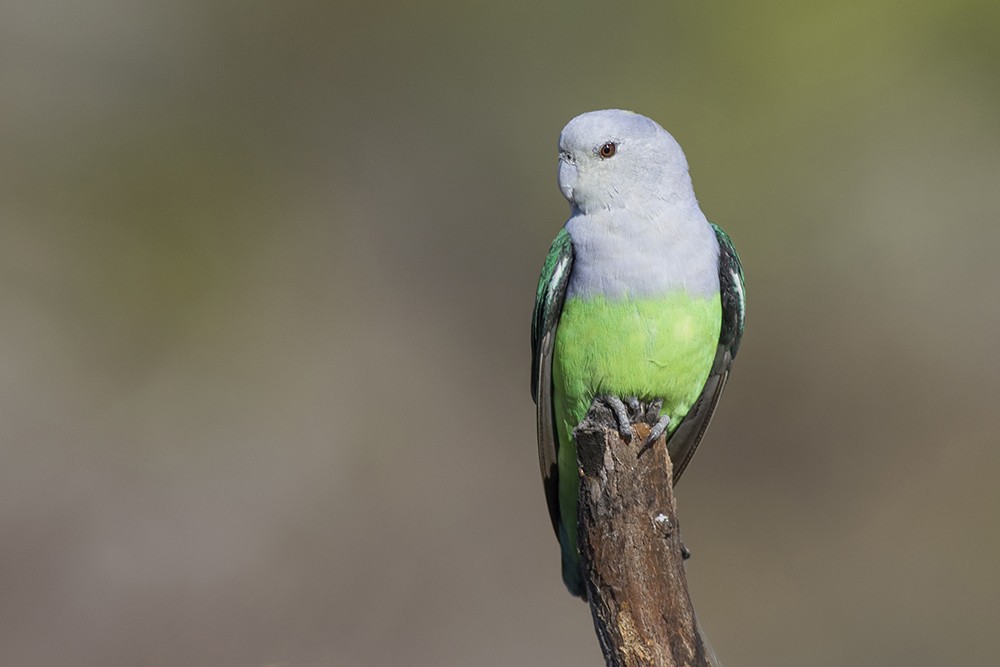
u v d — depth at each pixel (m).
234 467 15.25
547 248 18.48
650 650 6.69
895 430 15.81
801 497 15.09
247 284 18.52
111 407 16.25
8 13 19.14
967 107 17.61
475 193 19.17
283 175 19.59
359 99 19.80
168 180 19.12
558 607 13.21
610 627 6.75
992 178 17.48
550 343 8.29
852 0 17.48
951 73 17.67
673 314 7.85
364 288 18.48
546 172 18.80
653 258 7.82
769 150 17.78
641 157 7.87
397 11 19.61
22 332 16.98
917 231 17.47
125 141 19.20
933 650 12.80
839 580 13.72
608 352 7.97
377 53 19.73
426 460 15.41
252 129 19.73
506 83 19.14
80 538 13.67
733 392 16.42
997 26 17.39
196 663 12.45
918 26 17.52
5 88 18.98
